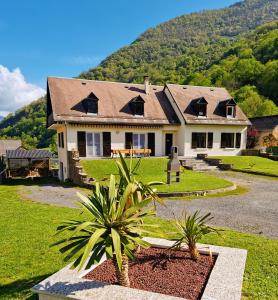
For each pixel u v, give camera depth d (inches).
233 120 1162.0
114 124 994.7
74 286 148.3
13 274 209.0
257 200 520.4
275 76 2304.4
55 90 1020.5
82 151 958.4
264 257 237.8
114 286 148.3
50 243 275.0
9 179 1064.8
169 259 189.5
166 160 959.0
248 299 172.6
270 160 1074.7
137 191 168.6
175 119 1114.7
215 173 883.4
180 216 395.5
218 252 196.2
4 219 378.0
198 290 151.4
